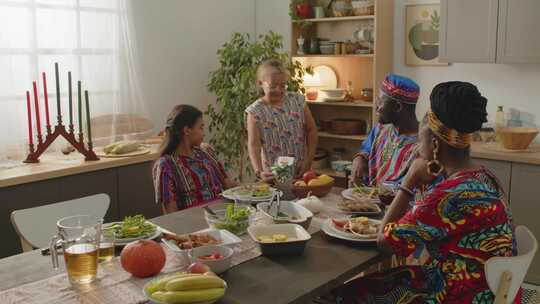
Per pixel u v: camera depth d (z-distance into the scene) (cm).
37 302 157
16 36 368
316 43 490
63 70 393
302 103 349
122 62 429
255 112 338
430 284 179
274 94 335
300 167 342
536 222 364
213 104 516
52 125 391
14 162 355
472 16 389
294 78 488
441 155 179
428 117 180
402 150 265
